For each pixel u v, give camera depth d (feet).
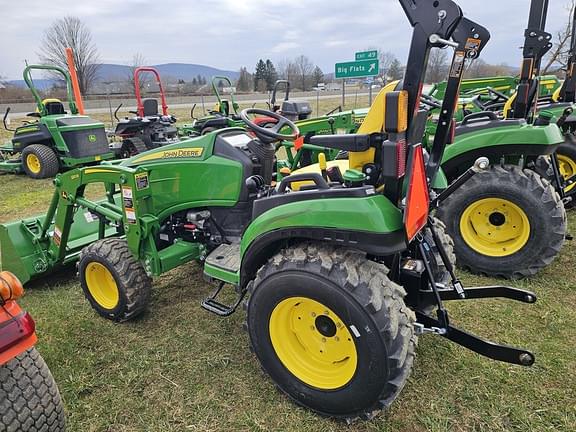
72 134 27.91
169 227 11.10
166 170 10.25
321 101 83.82
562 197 13.67
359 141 6.66
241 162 9.73
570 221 16.01
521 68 12.50
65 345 9.62
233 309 8.80
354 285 6.36
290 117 21.70
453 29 5.73
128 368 8.85
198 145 10.09
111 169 9.95
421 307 8.20
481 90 23.68
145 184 9.82
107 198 11.94
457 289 7.98
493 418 7.22
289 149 18.92
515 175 11.57
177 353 9.29
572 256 13.14
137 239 9.91
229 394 8.04
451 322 9.93
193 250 10.58
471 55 7.35
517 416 7.23
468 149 11.98
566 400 7.54
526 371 8.26
